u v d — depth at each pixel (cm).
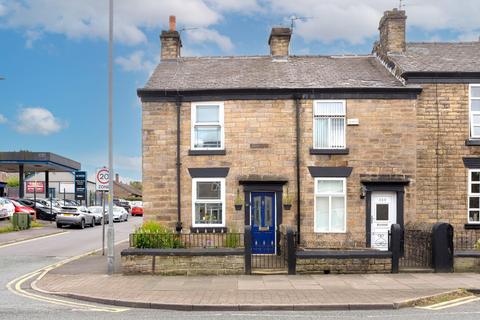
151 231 1474
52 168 4716
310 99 1727
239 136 1720
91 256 1847
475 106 1753
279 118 1722
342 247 1659
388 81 1777
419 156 1728
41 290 1212
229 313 981
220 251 1382
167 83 1786
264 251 1697
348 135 1716
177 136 1723
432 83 1744
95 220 3738
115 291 1170
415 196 1709
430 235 1420
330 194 1712
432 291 1142
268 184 1705
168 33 2069
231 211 1706
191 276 1365
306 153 1714
